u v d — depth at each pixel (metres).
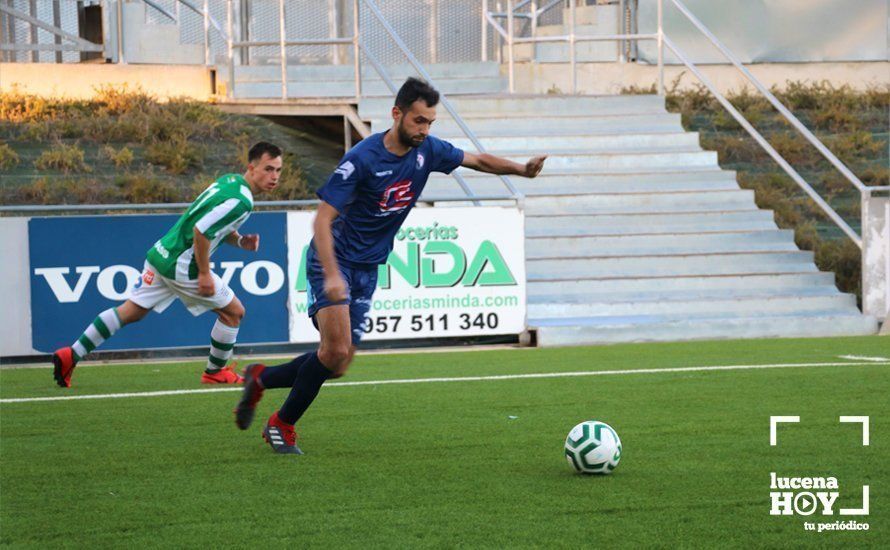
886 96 27.95
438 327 17.39
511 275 17.64
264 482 8.58
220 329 13.77
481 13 28.27
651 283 19.53
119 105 24.78
